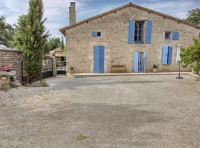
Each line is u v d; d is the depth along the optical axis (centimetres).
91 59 1311
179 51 1247
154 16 1321
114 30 1308
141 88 733
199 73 1050
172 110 430
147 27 1317
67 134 292
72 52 1298
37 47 880
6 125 326
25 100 506
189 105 474
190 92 642
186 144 262
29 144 259
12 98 524
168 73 1267
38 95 573
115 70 1323
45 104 471
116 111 419
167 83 859
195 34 1359
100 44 1309
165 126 329
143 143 264
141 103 495
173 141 271
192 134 295
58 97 555
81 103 489
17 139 273
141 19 1312
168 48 1348
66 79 1106
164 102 506
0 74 650
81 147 251
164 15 1309
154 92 648
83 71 1316
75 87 755
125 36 1319
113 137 283
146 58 1348
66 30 1281
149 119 366
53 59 1356
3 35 2433
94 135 289
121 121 353
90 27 1291
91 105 470
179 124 339
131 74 1239
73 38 1288
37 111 411
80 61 1307
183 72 1319
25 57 866
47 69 1261
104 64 1323
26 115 382
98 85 817
